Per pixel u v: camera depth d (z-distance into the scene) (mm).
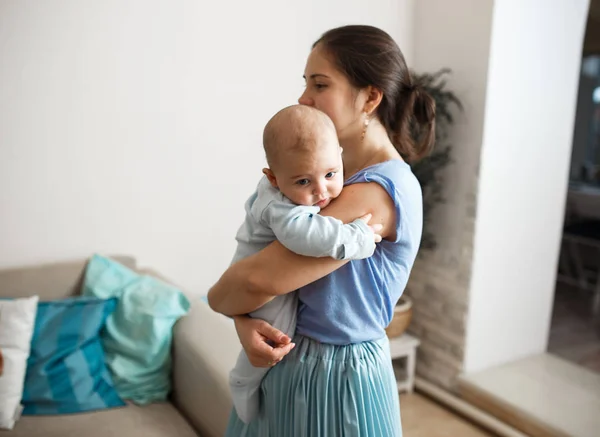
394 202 928
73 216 2201
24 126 2049
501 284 2719
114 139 2221
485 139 2447
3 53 1966
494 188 2545
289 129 904
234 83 2430
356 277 949
